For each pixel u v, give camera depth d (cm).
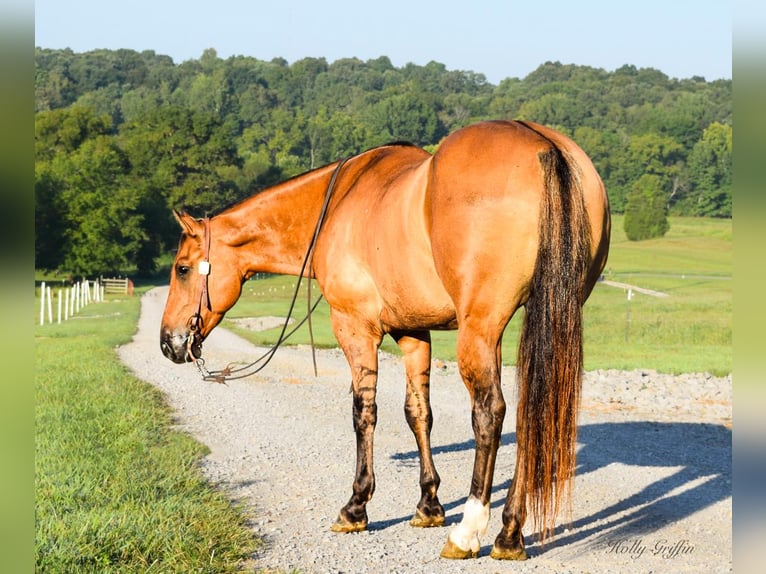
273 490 818
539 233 535
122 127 12638
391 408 1323
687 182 12669
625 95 17612
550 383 526
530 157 545
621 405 1352
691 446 1022
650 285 6003
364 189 669
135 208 8350
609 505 749
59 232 7681
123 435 1042
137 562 569
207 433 1117
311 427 1162
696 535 655
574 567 578
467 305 557
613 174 12812
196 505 709
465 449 1017
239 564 589
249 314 4203
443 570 572
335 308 687
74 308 4569
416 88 19262
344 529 677
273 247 761
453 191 559
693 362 1930
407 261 607
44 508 688
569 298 530
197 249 771
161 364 1953
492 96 19538
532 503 528
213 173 10619
